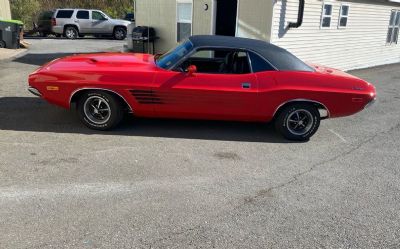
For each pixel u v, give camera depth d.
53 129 5.85
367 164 5.30
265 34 10.80
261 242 3.35
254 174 4.74
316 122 6.03
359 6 14.84
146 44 13.41
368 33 16.06
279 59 5.95
